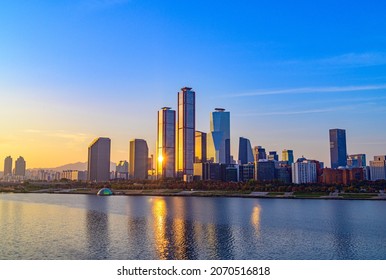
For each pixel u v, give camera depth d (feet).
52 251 417.08
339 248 437.58
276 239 488.85
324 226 608.60
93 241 469.98
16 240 479.00
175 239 483.51
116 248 430.20
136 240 476.13
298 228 586.04
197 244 453.17
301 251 421.18
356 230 569.23
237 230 561.43
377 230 570.05
